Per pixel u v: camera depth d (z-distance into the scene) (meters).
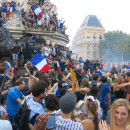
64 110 2.99
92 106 3.42
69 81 8.03
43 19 21.05
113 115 2.76
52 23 22.55
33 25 19.48
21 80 5.00
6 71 10.21
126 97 4.95
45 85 3.47
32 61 7.09
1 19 17.97
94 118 3.39
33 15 20.27
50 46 19.02
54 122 2.97
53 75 7.35
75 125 2.94
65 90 4.95
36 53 15.76
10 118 4.81
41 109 3.19
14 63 12.81
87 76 12.96
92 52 91.00
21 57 15.20
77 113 4.27
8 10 19.36
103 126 2.80
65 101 3.01
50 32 19.31
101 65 21.44
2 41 14.32
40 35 19.28
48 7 28.09
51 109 3.32
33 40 17.14
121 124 2.69
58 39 23.50
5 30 15.51
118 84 6.36
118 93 6.39
